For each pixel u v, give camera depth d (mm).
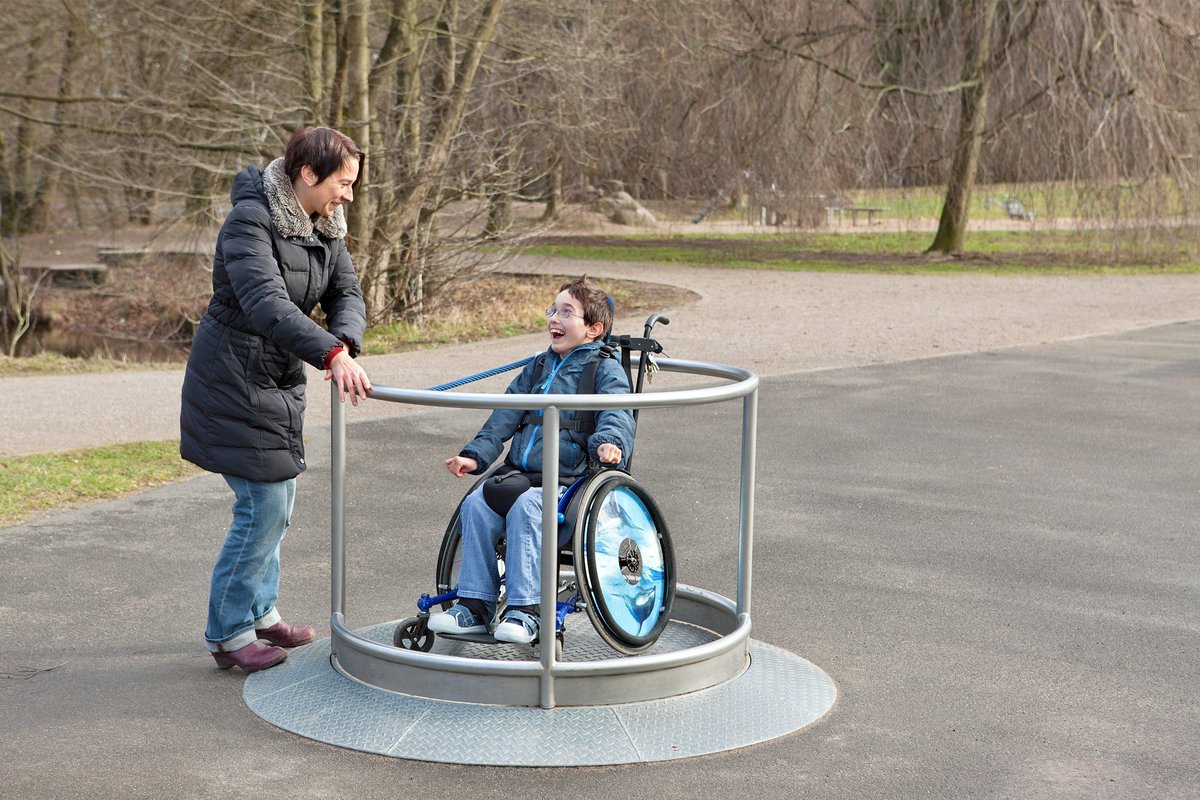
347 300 4523
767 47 27703
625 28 25922
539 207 28250
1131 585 5660
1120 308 18859
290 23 17047
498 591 4285
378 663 4211
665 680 4156
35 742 3803
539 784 3531
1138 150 24719
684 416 10047
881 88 27281
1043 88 25844
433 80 18844
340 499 4430
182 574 5652
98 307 21719
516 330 16609
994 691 4344
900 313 18109
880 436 9258
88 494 7121
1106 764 3727
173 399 10984
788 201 29125
